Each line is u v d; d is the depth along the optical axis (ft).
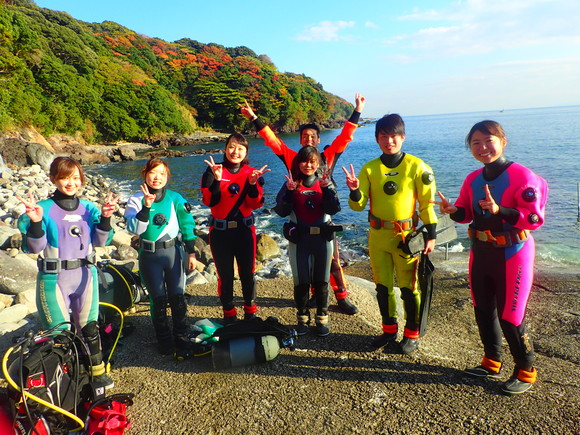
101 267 13.61
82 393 8.82
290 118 323.37
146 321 13.93
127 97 210.59
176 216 11.69
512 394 9.05
